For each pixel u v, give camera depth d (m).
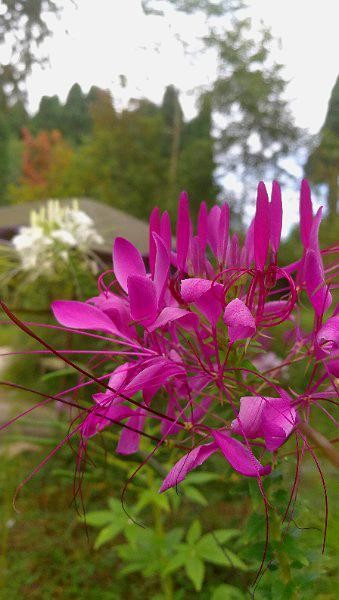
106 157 4.38
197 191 4.95
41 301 0.74
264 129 5.93
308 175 5.19
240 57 5.68
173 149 5.39
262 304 0.17
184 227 0.18
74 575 0.61
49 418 0.46
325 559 0.19
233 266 0.19
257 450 0.17
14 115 6.73
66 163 5.19
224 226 0.19
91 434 0.17
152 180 4.38
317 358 0.17
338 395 0.16
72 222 0.76
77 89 7.99
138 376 0.16
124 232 0.95
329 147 5.05
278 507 0.18
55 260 0.73
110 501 0.48
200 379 0.18
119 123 4.52
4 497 0.63
